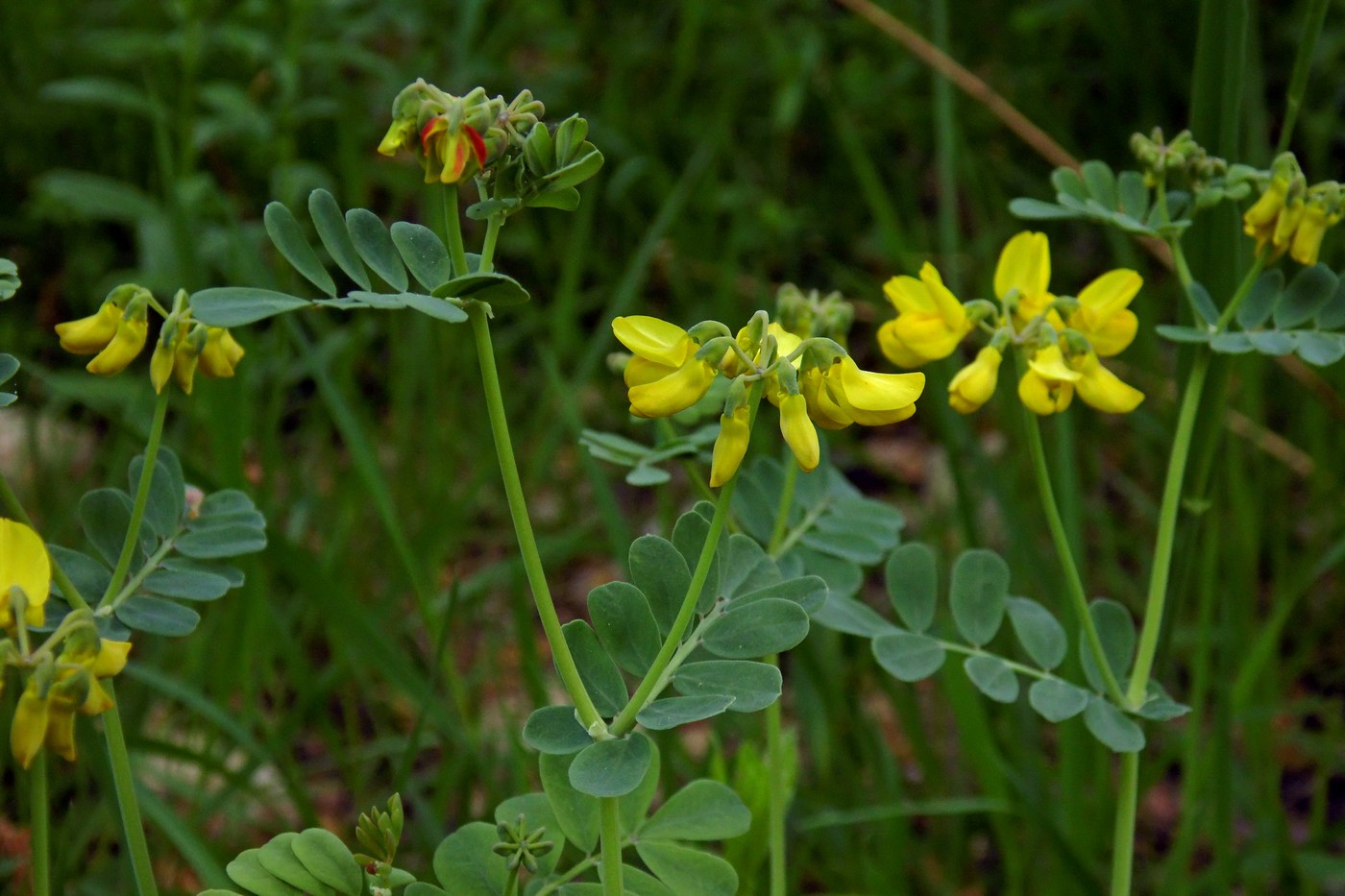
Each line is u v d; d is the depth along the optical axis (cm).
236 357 40
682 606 39
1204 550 64
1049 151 71
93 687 36
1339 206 42
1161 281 92
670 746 52
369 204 102
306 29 100
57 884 47
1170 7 102
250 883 39
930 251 98
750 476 47
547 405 79
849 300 97
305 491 73
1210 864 58
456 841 41
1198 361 44
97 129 97
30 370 53
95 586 41
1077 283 94
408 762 50
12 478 74
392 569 70
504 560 76
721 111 99
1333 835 54
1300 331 44
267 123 88
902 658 43
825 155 107
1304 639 68
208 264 82
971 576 44
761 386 37
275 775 61
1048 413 42
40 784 38
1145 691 43
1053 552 73
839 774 59
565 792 41
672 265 94
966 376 42
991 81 107
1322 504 72
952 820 57
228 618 56
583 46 112
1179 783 65
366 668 65
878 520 47
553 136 37
